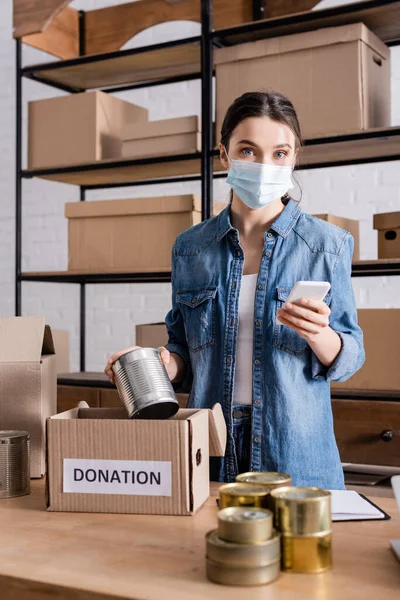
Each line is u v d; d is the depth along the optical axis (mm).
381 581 787
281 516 822
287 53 2434
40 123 2996
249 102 1460
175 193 3395
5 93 3824
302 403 1428
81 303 3531
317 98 2393
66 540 938
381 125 2523
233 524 784
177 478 1048
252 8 2926
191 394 1528
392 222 2369
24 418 1310
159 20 3150
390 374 2344
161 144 2732
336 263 1463
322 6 3066
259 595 749
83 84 3309
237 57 2510
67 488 1078
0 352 1320
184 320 1575
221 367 1488
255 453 1431
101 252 2836
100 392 2756
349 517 1024
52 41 3158
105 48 3252
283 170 1465
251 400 1455
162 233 2717
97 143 2867
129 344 3496
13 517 1053
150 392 1087
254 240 1536
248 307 1484
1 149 3832
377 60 2514
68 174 3029
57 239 3674
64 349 3146
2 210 3826
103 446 1069
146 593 757
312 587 771
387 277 3004
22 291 3771
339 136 2352
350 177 3064
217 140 2584
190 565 840
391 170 3004
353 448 2336
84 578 803
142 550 895
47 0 2857
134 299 3488
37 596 801
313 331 1190
